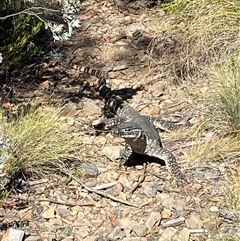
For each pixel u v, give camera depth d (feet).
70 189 8.93
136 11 12.59
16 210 8.62
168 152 9.20
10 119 9.45
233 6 11.35
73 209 8.70
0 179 8.79
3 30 10.57
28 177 9.00
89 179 9.10
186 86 10.72
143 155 9.48
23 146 8.99
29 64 11.18
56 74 11.09
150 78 11.06
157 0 12.69
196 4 11.73
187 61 10.97
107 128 9.96
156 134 9.44
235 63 10.23
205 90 10.51
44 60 11.32
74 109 10.33
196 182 9.05
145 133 9.27
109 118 10.11
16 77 10.88
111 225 8.51
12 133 9.04
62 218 8.57
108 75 11.18
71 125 9.93
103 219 8.59
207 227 8.45
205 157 9.37
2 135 8.81
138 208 8.71
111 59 11.50
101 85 10.71
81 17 12.41
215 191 8.92
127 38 11.93
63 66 11.29
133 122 9.36
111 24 12.26
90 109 10.37
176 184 9.01
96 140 9.73
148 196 8.87
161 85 10.91
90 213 8.66
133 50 11.66
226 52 10.82
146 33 12.00
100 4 12.79
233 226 8.45
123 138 9.21
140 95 10.75
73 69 11.26
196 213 8.64
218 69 10.38
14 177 8.92
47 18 11.83
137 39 11.88
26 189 8.87
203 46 11.05
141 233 8.38
